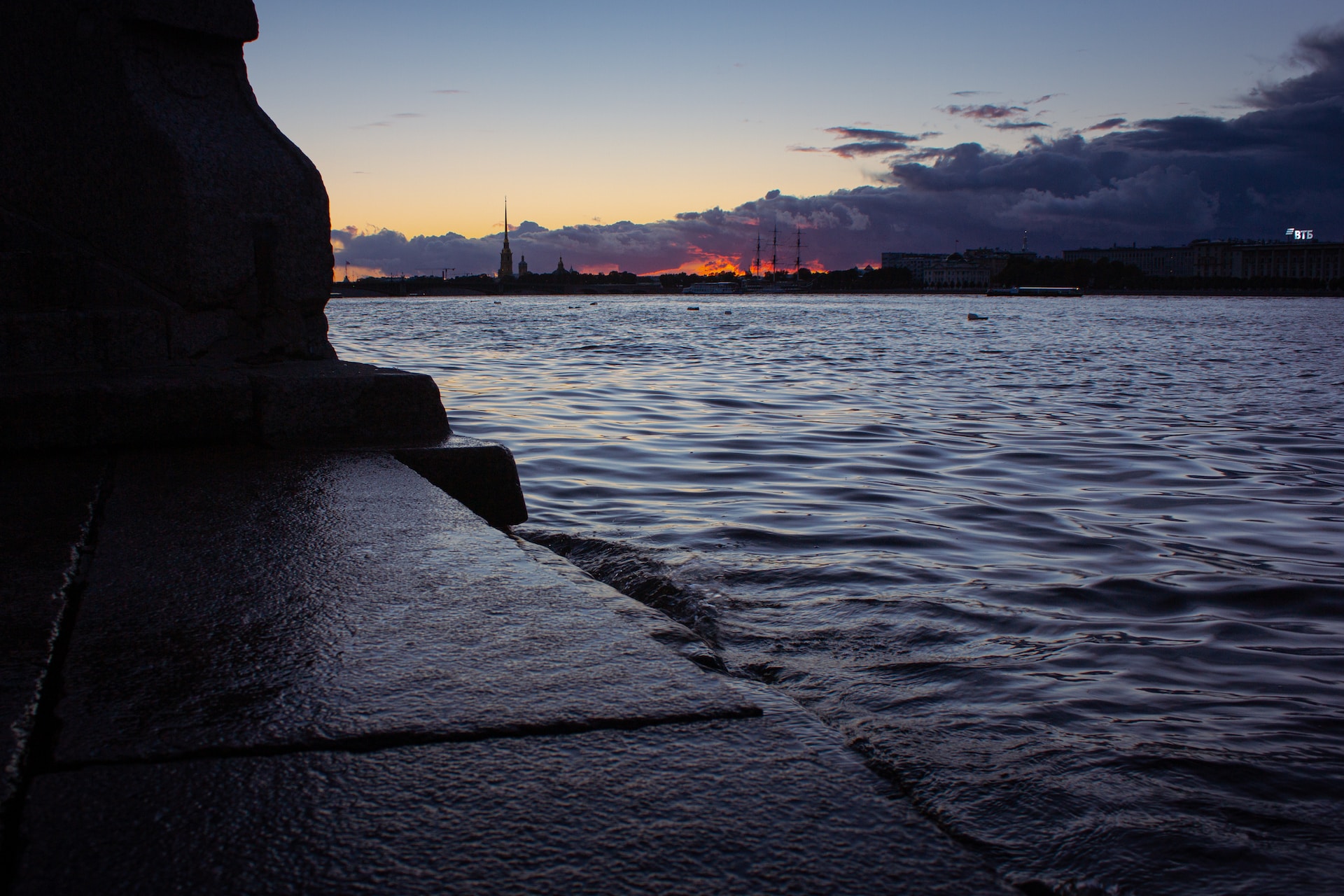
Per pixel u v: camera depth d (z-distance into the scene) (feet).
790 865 4.73
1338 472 33.68
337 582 9.14
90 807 5.15
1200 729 11.13
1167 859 7.75
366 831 4.97
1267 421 48.91
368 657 7.31
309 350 20.31
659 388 60.70
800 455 34.37
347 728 6.09
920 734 10.52
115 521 11.42
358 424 17.31
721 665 10.10
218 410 16.71
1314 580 18.93
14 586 8.79
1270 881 7.46
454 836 4.94
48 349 17.28
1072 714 11.44
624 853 4.80
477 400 51.88
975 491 28.45
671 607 15.67
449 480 16.83
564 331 167.32
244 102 19.97
